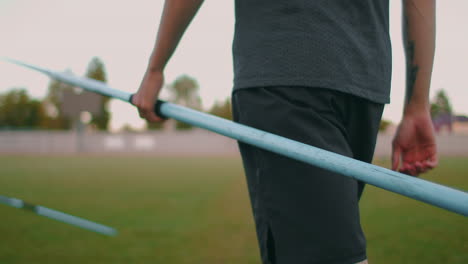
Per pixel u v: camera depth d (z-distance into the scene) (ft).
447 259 6.39
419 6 2.68
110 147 76.48
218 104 115.34
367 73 2.38
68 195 15.25
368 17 2.44
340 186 2.07
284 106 2.18
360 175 1.78
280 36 2.28
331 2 2.31
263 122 2.23
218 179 21.91
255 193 2.46
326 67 2.21
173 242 7.75
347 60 2.28
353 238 2.04
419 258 6.48
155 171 28.40
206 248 7.30
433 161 3.01
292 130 2.13
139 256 6.82
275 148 2.07
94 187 18.02
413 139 3.01
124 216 10.62
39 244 7.57
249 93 2.34
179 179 21.99
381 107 2.52
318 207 2.03
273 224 2.15
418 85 2.81
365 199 13.10
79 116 79.97
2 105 119.34
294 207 2.08
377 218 9.86
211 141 74.84
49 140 76.18
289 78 2.21
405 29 2.77
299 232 2.05
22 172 27.55
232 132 2.32
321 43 2.23
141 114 2.99
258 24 2.38
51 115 119.85
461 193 1.49
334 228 2.02
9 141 75.20
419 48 2.73
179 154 70.79
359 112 2.36
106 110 126.52
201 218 10.21
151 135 75.97
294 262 2.05
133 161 43.80
